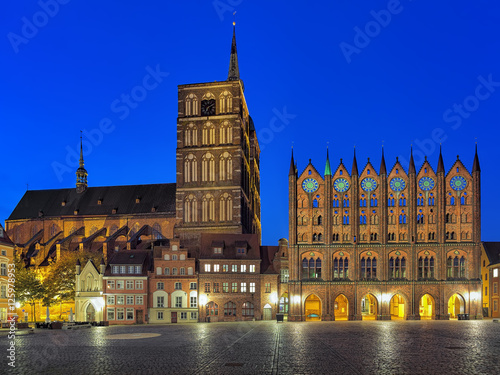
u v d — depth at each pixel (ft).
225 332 195.21
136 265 335.67
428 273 313.94
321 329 207.82
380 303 311.27
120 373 86.58
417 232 317.83
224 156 401.70
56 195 493.36
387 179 324.80
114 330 227.40
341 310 376.48
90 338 171.73
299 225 323.78
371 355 108.27
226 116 405.18
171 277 333.83
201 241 347.56
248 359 103.35
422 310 346.33
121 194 473.67
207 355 111.34
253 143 480.23
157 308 331.16
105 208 464.65
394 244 316.19
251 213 464.65
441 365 92.27
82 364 98.78
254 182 488.02
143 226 428.15
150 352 119.65
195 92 414.00
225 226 391.65
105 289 332.39
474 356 105.09
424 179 321.93
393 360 99.55
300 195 325.83
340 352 114.83
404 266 315.78
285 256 340.80
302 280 316.60
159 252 343.87
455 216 316.19
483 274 363.35
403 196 322.34
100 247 414.00
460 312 314.35
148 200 460.96
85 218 460.14
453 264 312.29
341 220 322.75
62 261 381.40
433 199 320.09
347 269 317.42
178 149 408.67
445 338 151.94
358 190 324.60
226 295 331.98
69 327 243.40
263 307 333.42
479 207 313.12
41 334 200.34
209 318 328.70
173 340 156.56
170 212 442.09
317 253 319.88
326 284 314.55
